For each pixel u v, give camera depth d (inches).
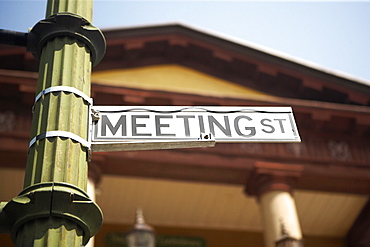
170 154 664.4
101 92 649.0
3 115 637.3
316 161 687.7
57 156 127.3
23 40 153.4
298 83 738.2
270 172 664.4
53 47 149.2
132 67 729.0
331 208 783.7
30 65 675.4
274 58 737.6
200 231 801.6
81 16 157.2
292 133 150.8
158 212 776.3
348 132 717.3
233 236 806.5
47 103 137.5
